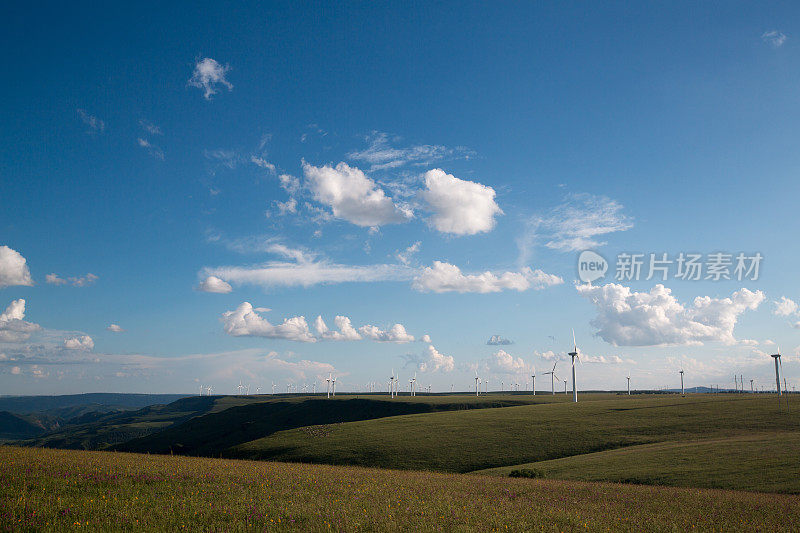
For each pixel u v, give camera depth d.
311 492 25.28
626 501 28.80
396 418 113.62
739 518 23.97
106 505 19.67
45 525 16.53
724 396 156.12
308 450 81.19
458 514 20.91
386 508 21.47
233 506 20.41
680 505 27.80
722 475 45.56
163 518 17.91
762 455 52.69
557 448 74.31
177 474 29.12
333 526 17.67
